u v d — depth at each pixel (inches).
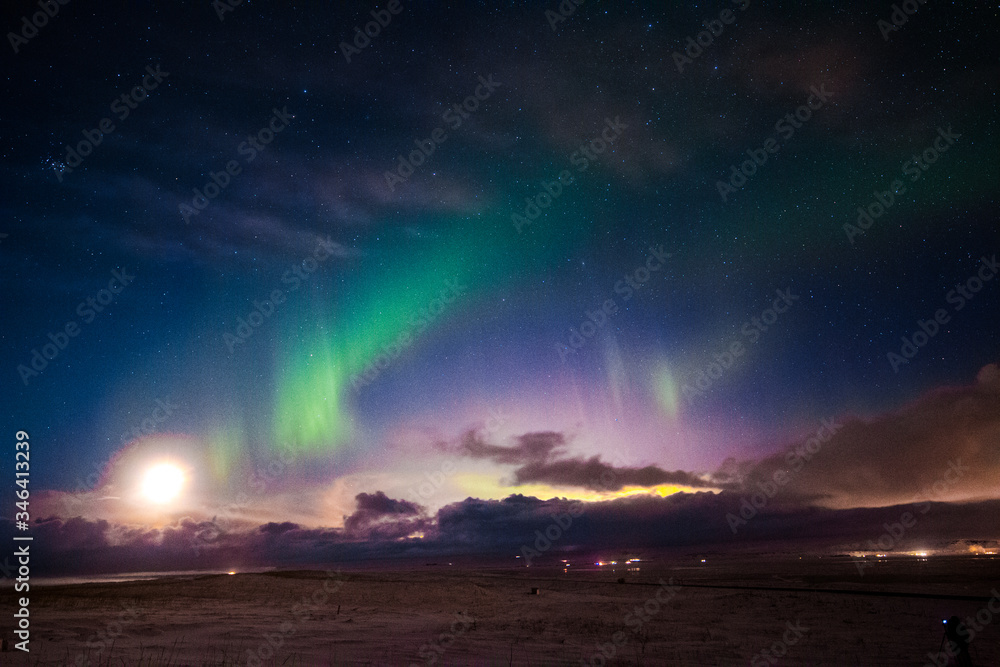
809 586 1611.7
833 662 545.3
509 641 653.3
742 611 1029.2
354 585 1277.1
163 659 471.2
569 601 1242.6
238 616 823.7
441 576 2085.4
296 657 512.1
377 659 520.7
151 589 1120.2
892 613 973.8
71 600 938.7
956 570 2069.4
